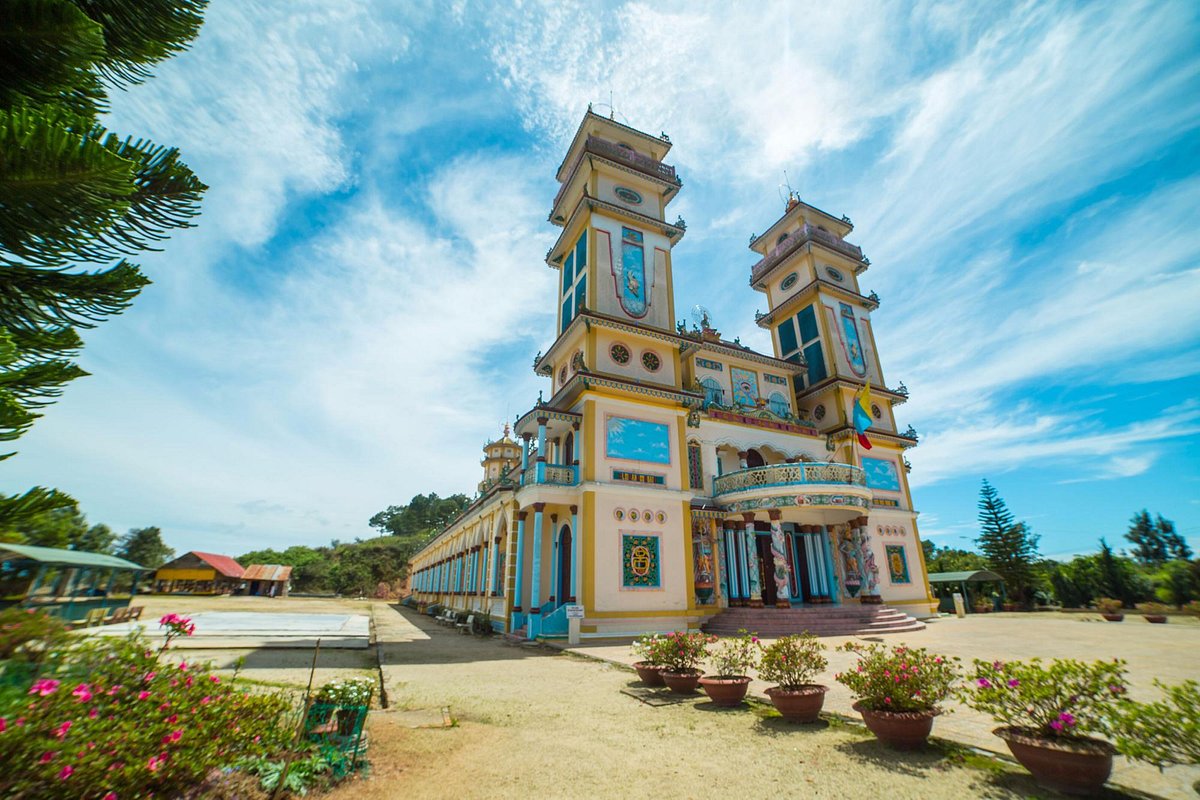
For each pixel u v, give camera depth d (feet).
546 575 68.80
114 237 12.86
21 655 13.25
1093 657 39.27
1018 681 16.97
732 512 69.62
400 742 20.13
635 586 58.65
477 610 82.94
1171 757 13.96
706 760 18.31
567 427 68.39
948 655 41.19
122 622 63.93
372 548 258.57
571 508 63.98
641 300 72.38
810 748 19.40
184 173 14.24
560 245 82.94
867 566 71.56
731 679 26.89
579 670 37.27
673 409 68.69
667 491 63.52
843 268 102.27
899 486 89.20
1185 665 35.58
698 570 65.98
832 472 66.44
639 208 78.23
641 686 31.17
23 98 11.77
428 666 38.86
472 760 18.39
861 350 95.61
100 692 12.91
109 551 163.84
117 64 14.88
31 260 11.87
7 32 10.93
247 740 14.73
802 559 77.15
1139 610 98.17
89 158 10.11
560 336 73.56
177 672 14.96
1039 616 91.56
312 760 16.22
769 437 80.12
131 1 14.28
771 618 59.41
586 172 77.71
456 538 113.09
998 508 138.10
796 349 98.22
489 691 29.86
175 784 12.50
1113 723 15.29
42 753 10.39
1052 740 16.03
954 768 17.22
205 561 186.80
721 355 84.89
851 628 59.47
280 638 52.85
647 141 83.61
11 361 10.24
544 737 21.07
